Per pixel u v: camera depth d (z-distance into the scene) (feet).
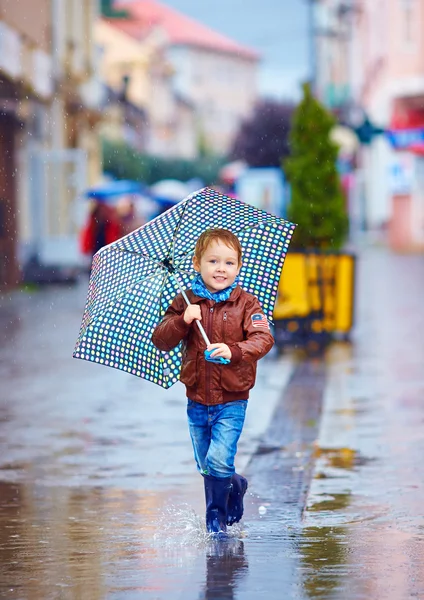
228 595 23.35
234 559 26.18
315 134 78.38
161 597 23.40
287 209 78.38
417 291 118.52
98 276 29.01
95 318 28.40
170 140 530.27
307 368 62.64
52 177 152.15
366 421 45.57
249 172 292.61
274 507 31.65
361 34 294.87
